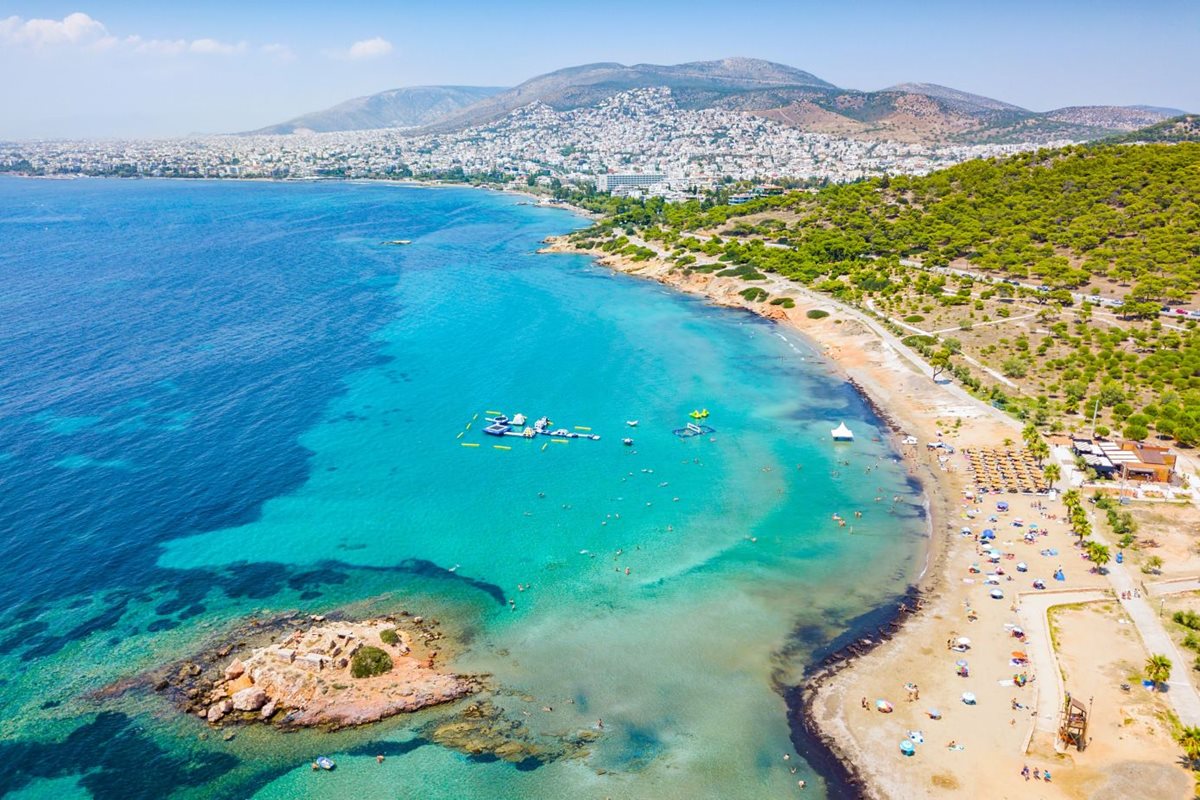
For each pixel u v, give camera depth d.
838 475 132.62
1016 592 96.69
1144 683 79.12
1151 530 108.12
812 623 92.88
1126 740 72.25
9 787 68.81
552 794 69.06
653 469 135.00
